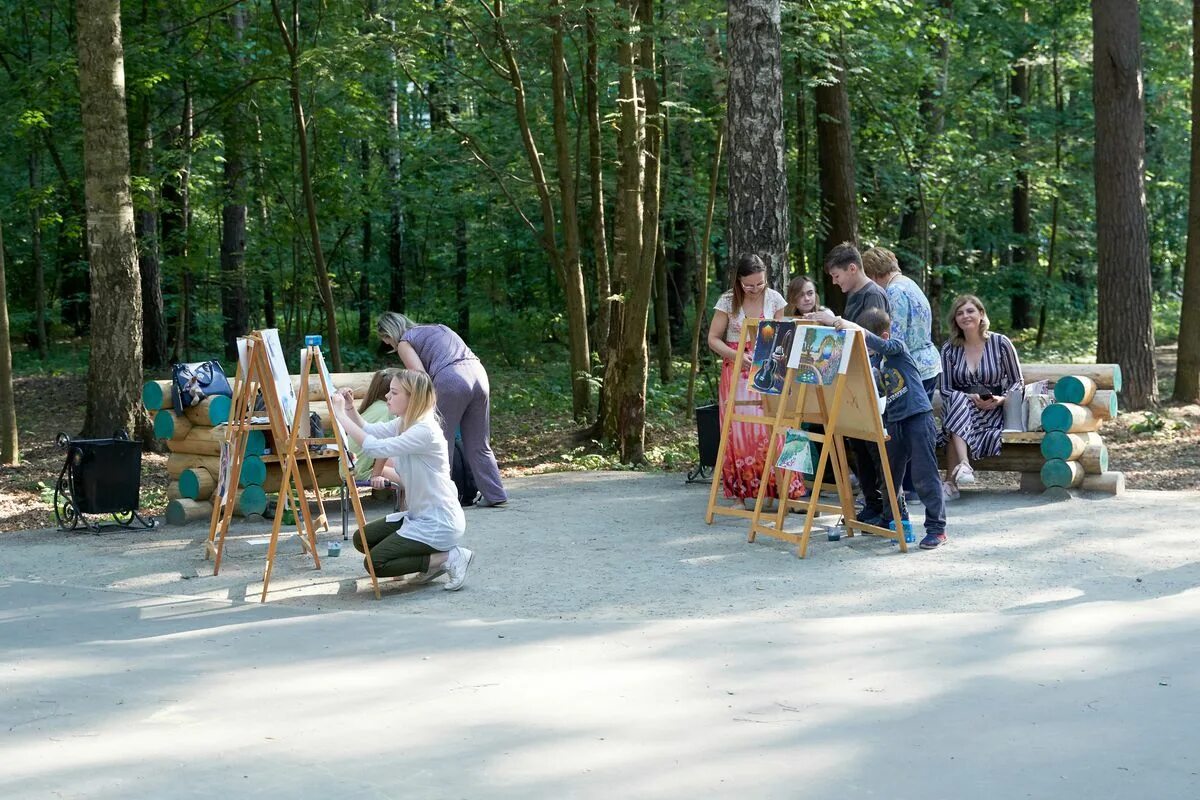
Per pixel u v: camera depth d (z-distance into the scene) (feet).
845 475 24.94
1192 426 44.80
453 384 29.27
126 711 14.97
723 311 28.91
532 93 53.67
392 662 16.89
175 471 30.04
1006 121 79.92
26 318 84.89
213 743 13.76
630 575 22.25
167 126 63.26
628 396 40.96
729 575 22.06
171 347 79.30
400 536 21.08
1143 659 15.97
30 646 18.28
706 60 50.78
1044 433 28.78
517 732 13.89
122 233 39.47
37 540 27.96
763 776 12.41
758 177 33.81
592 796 11.98
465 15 45.27
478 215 78.84
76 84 51.60
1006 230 94.07
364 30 47.93
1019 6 76.64
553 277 81.61
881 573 21.81
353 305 92.94
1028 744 13.16
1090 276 105.91
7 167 73.72
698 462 40.29
